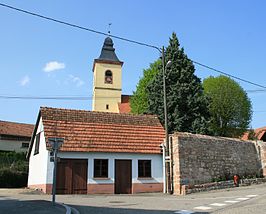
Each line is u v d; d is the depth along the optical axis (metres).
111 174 26.38
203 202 17.73
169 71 37.91
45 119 27.05
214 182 26.73
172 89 37.16
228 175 28.53
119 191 26.44
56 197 21.80
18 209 14.40
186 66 39.09
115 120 29.53
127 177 26.88
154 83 38.81
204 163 27.20
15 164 37.97
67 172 25.34
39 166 27.83
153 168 27.70
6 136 55.47
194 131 35.62
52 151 16.14
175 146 26.42
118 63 72.06
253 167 30.94
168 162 27.02
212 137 28.77
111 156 26.69
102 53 72.94
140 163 27.61
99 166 26.34
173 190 25.97
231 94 50.91
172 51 39.28
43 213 13.29
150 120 30.98
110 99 70.62
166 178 27.06
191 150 26.70
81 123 27.94
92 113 29.38
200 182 26.55
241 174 29.58
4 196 22.39
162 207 15.93
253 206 15.13
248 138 54.16
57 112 28.06
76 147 25.80
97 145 26.58
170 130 35.78
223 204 16.55
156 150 28.06
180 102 36.62
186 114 36.62
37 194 24.28
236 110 51.06
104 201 19.06
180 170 25.64
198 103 37.28
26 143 57.00
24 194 24.22
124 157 27.05
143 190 27.00
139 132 29.19
